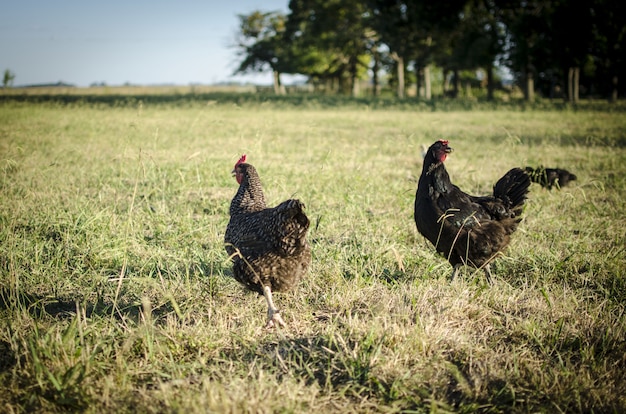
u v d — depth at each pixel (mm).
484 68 56406
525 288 5691
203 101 37875
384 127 23297
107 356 4223
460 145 17438
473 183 11328
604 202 9633
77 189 9578
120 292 5578
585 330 4820
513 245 7082
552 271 6168
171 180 10367
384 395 3873
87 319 4824
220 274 5961
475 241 5629
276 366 4184
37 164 12180
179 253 6586
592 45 43562
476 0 43344
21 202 8453
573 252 6695
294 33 70375
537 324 4844
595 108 36156
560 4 39781
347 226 7852
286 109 34000
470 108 36625
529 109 35312
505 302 5387
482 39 51312
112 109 30094
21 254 6207
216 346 4523
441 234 5742
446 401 3850
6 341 4469
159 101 39062
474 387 3994
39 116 25328
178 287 5594
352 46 66625
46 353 4062
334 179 10461
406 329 4625
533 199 9664
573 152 15695
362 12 58125
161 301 5336
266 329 4855
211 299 5383
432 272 6277
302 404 3734
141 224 7340
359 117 28656
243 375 4055
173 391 3779
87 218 7344
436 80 94000
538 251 6801
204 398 3604
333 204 9078
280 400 3682
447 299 5246
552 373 4137
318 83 91125
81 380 3789
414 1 43500
